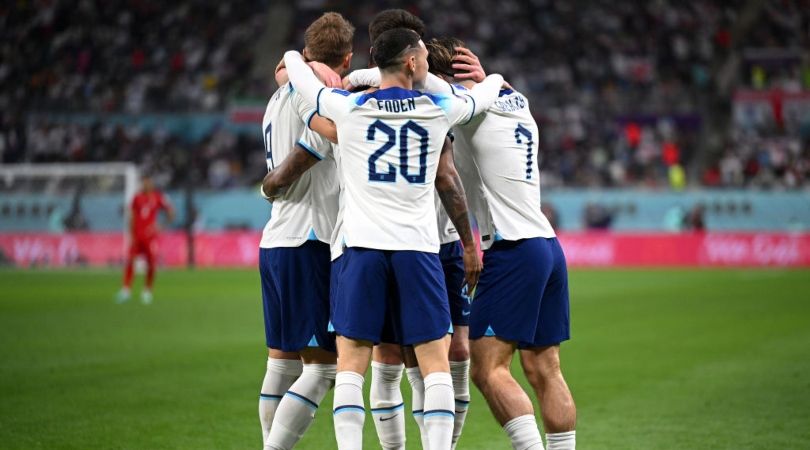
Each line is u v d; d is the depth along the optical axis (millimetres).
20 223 98062
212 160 111000
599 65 125625
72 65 123750
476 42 128375
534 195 18312
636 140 114500
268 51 128125
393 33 16875
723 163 107375
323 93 17078
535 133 18656
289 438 17641
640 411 25484
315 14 131875
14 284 72438
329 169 18391
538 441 17078
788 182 103375
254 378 30672
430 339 16781
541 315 18156
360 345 16922
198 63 124188
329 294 18188
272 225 18562
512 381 17656
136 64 123750
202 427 23500
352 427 16391
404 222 16734
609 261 97062
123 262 95125
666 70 124875
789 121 116125
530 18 132125
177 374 31438
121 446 21484
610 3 133875
